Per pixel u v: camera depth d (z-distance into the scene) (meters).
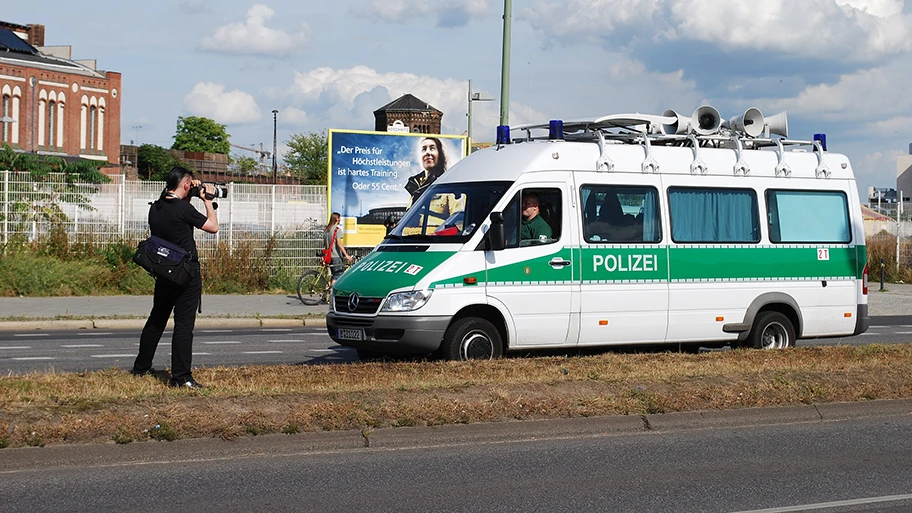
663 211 13.34
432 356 12.55
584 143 13.08
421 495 7.30
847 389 10.69
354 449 8.61
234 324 21.12
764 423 10.05
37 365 13.52
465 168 13.20
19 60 74.06
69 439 7.98
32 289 24.75
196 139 123.44
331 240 24.36
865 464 8.45
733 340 13.82
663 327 13.27
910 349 13.55
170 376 10.39
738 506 7.15
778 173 14.23
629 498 7.32
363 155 30.09
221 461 8.13
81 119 78.81
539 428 9.26
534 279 12.48
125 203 27.34
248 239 28.20
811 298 14.28
